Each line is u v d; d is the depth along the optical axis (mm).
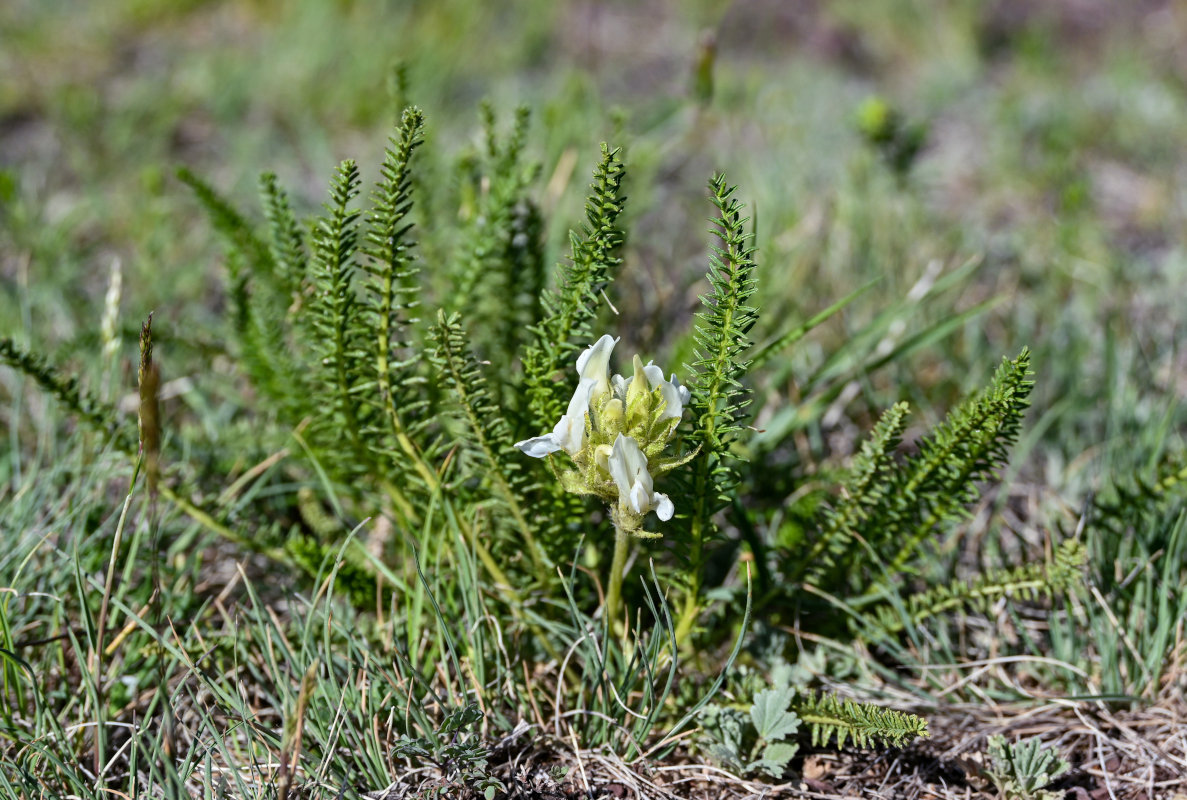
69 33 1863
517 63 1865
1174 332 987
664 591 816
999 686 822
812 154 1468
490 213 851
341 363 785
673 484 763
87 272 1163
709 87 1077
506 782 760
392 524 856
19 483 856
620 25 2080
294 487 860
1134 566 839
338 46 1781
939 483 785
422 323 838
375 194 750
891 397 968
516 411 806
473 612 784
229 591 830
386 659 793
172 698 756
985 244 1250
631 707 790
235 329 867
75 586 817
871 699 806
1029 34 1949
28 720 779
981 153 1560
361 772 754
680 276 1085
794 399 899
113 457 851
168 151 1492
